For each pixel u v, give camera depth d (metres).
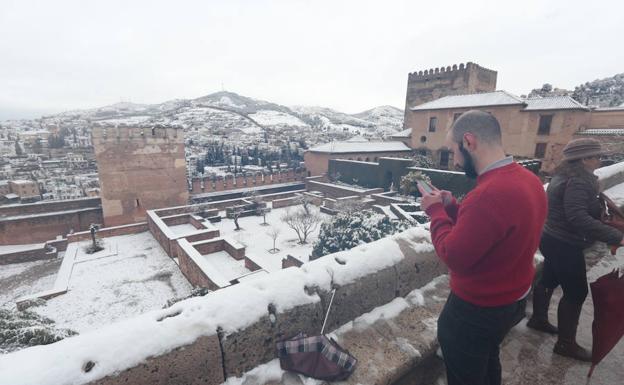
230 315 1.51
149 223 22.14
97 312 11.73
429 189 1.51
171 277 14.72
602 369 2.02
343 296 1.92
